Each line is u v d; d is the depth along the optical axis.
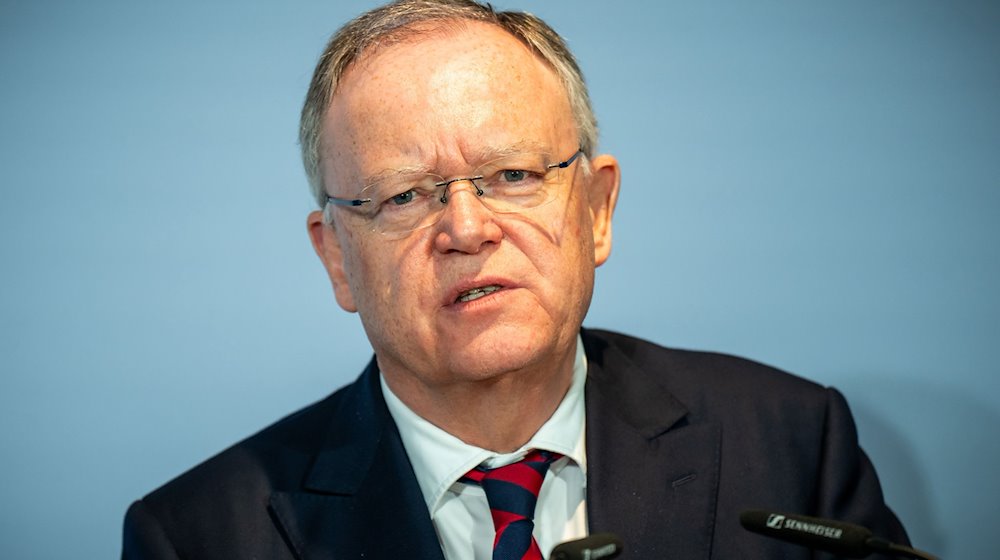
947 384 7.29
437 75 5.04
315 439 5.85
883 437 7.25
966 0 7.70
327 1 7.62
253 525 5.48
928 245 7.42
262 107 7.50
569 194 5.17
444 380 5.16
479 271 4.92
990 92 7.59
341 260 5.57
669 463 5.58
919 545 7.16
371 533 5.35
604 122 7.48
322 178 5.40
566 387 5.54
